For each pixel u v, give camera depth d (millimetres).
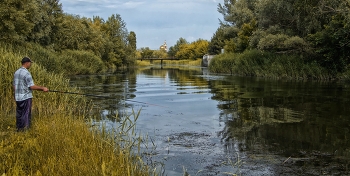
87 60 39969
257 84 22516
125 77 32531
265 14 32250
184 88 20531
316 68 26094
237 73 38156
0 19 22250
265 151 6910
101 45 54562
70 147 5648
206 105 13297
